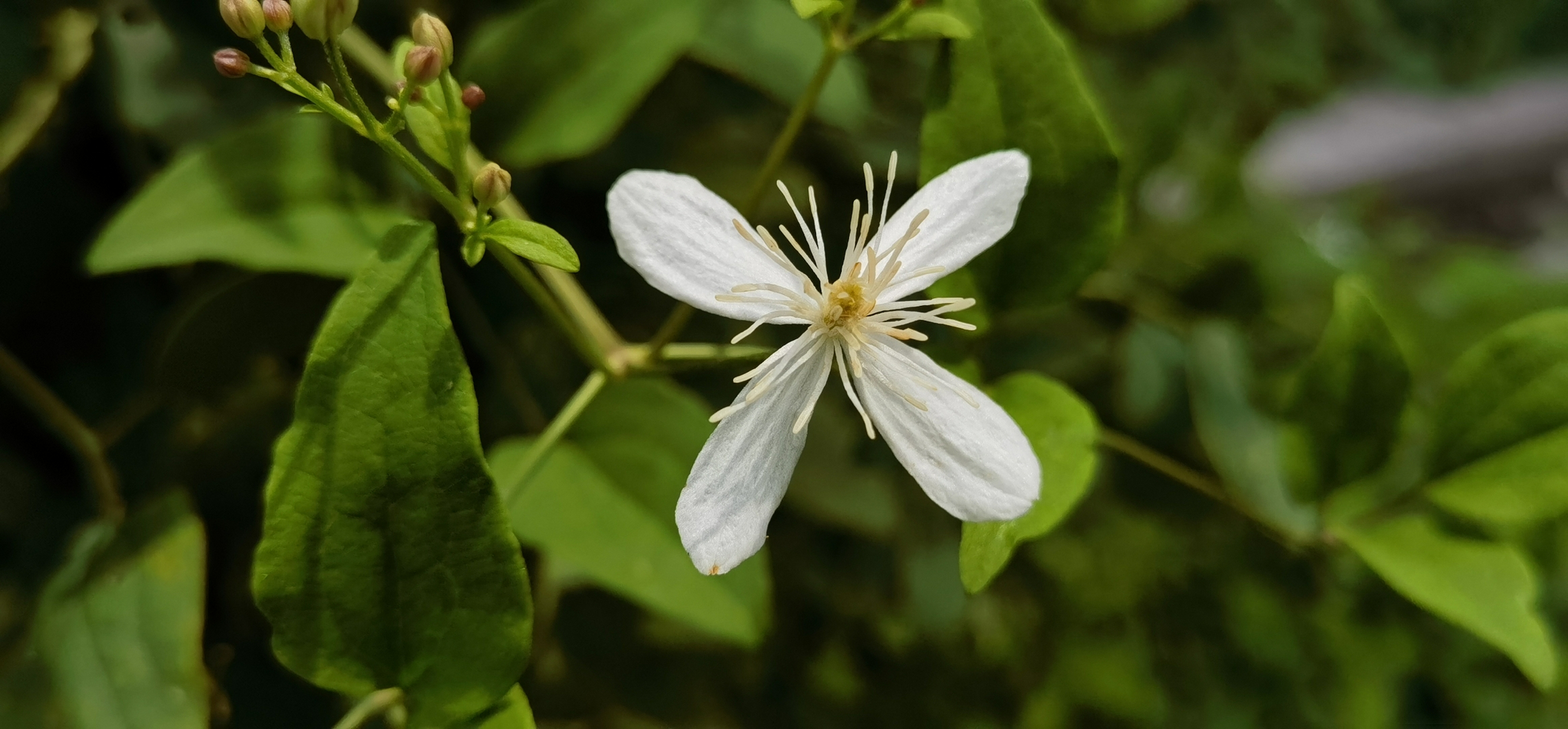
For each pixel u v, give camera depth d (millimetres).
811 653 468
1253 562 466
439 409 274
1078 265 304
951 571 491
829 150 384
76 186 332
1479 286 474
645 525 323
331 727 338
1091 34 379
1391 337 311
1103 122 300
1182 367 403
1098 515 503
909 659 493
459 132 281
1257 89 505
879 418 291
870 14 354
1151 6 372
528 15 323
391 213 317
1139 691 510
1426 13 627
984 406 288
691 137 373
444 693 283
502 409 343
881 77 396
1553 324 308
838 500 401
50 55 321
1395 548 312
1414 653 478
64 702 297
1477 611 305
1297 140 1014
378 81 329
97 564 305
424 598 280
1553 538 343
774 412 289
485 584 280
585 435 328
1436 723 498
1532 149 1001
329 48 274
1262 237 430
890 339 293
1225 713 505
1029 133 301
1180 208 462
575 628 397
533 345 350
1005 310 308
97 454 322
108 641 298
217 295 315
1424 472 315
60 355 334
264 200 310
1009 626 518
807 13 294
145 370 333
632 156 358
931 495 287
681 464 327
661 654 429
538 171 349
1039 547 510
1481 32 663
